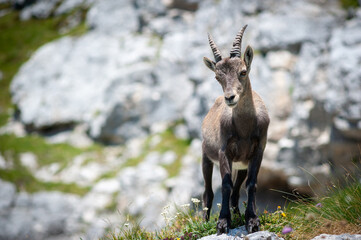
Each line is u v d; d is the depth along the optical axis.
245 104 18.73
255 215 17.83
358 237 16.02
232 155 19.61
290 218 19.34
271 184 53.16
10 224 57.00
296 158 51.16
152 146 67.06
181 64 73.56
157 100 71.69
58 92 78.38
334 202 19.42
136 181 59.84
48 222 57.34
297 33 55.66
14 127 78.12
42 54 86.69
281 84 54.31
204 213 21.62
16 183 63.00
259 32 57.88
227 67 18.67
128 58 75.44
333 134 49.31
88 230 54.88
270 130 52.62
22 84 84.31
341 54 49.75
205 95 60.28
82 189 61.84
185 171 59.16
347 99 47.69
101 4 89.75
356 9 56.97
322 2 59.66
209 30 68.06
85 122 74.38
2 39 103.81
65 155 69.12
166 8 82.56
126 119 70.94
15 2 120.00
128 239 20.86
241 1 63.56
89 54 81.44
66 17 104.31
